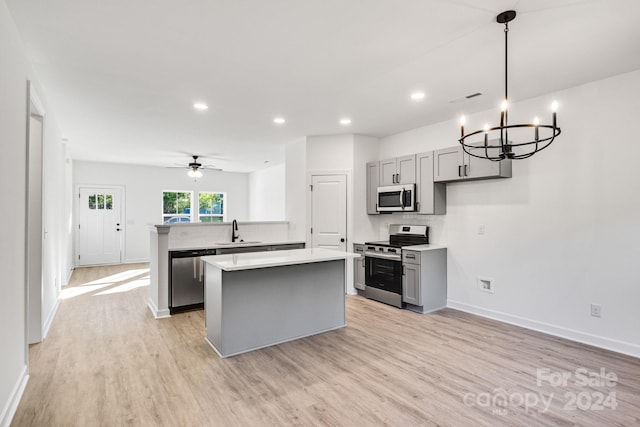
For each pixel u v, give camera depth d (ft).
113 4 6.85
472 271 14.23
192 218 31.09
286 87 11.39
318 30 7.89
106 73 10.23
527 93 11.87
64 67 9.80
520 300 12.66
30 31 7.86
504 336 11.62
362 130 17.02
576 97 11.23
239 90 11.65
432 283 14.64
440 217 15.49
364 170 18.10
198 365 9.45
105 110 13.82
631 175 10.12
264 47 8.70
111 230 27.43
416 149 16.63
